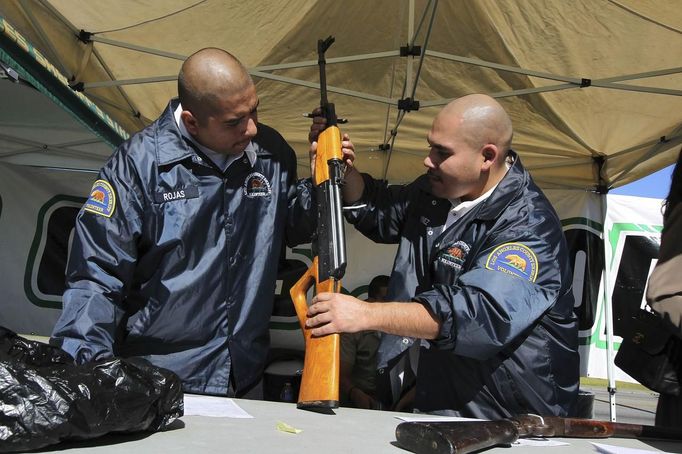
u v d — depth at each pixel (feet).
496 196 6.27
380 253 18.38
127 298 6.49
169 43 12.34
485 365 6.01
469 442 3.64
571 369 6.28
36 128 16.15
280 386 15.14
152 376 3.70
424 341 6.41
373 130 15.76
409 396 8.12
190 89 6.02
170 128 6.53
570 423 4.72
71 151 17.54
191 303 6.38
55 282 17.67
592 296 17.03
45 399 3.06
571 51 12.05
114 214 6.10
